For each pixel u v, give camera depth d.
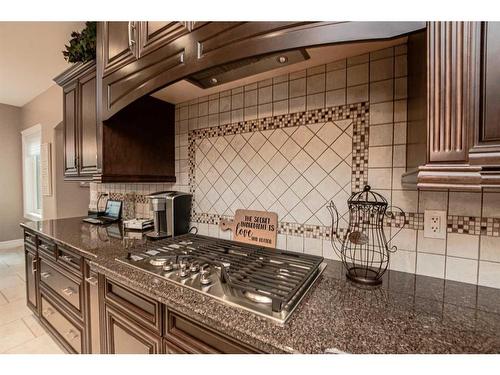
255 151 1.42
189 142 1.75
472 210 0.91
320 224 1.22
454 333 0.63
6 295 2.47
